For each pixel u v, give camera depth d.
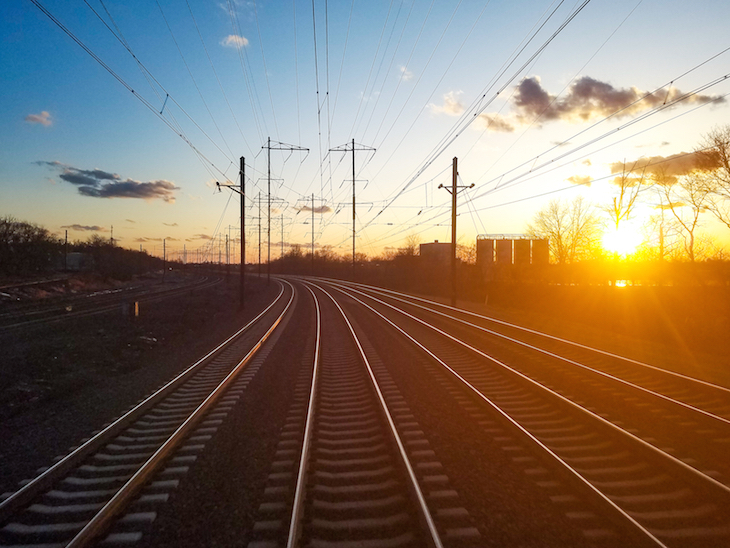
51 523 5.20
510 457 6.61
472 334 20.41
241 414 9.11
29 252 57.12
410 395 10.20
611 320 22.41
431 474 6.08
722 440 7.33
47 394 11.11
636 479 5.88
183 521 5.12
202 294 50.22
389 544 4.56
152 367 14.78
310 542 4.59
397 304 38.28
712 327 16.88
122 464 6.87
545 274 36.06
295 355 15.95
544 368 12.83
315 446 7.21
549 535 4.66
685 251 33.56
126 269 78.56
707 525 4.83
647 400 9.45
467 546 4.49
